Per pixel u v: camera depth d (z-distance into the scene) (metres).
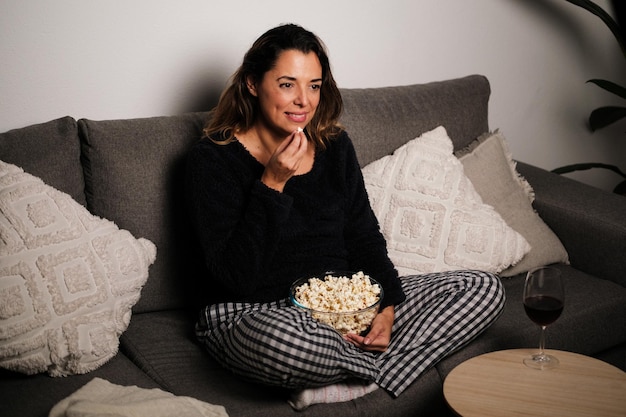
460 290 1.98
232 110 1.99
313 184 2.03
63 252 1.76
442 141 2.42
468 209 2.30
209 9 2.34
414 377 1.83
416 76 2.88
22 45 2.09
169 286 2.08
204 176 1.89
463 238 2.25
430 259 2.24
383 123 2.41
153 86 2.32
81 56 2.18
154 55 2.29
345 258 2.07
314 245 1.98
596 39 3.30
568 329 2.12
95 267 1.80
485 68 3.05
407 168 2.32
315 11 2.56
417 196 2.28
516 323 2.07
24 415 1.57
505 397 1.62
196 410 1.54
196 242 1.97
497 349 2.00
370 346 1.87
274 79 1.89
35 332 1.69
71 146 1.97
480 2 2.94
